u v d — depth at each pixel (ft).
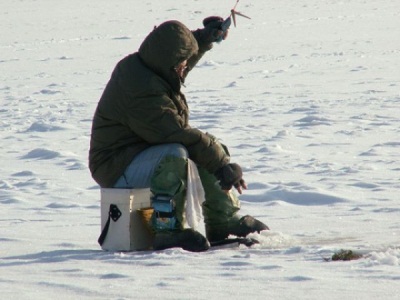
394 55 275.80
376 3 582.76
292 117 150.92
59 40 387.34
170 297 38.27
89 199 83.10
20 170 106.52
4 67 281.54
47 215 73.46
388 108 157.17
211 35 58.23
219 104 174.70
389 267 43.73
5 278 44.55
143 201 55.26
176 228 53.83
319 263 45.75
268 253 50.14
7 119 165.68
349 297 37.17
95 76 249.14
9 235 62.34
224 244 54.90
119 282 42.14
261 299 37.40
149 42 55.11
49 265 48.37
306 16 496.23
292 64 259.60
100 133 56.44
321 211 70.44
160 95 54.65
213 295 38.40
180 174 53.62
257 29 409.69
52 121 159.84
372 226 61.31
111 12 572.51
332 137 125.59
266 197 78.02
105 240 55.42
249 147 117.91
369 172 93.04
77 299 38.58
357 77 218.79
